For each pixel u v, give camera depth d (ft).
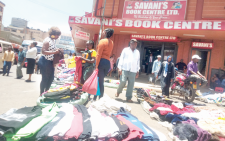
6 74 30.53
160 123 11.37
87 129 7.11
